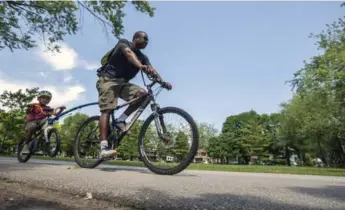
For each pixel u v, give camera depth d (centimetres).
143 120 321
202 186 168
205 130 7094
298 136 4272
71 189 168
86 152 368
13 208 144
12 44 836
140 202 141
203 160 7694
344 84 1978
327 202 136
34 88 2352
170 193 150
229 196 144
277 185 185
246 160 7094
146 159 305
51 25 816
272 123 6650
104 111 324
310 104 2731
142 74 327
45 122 547
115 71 326
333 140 3822
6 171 221
